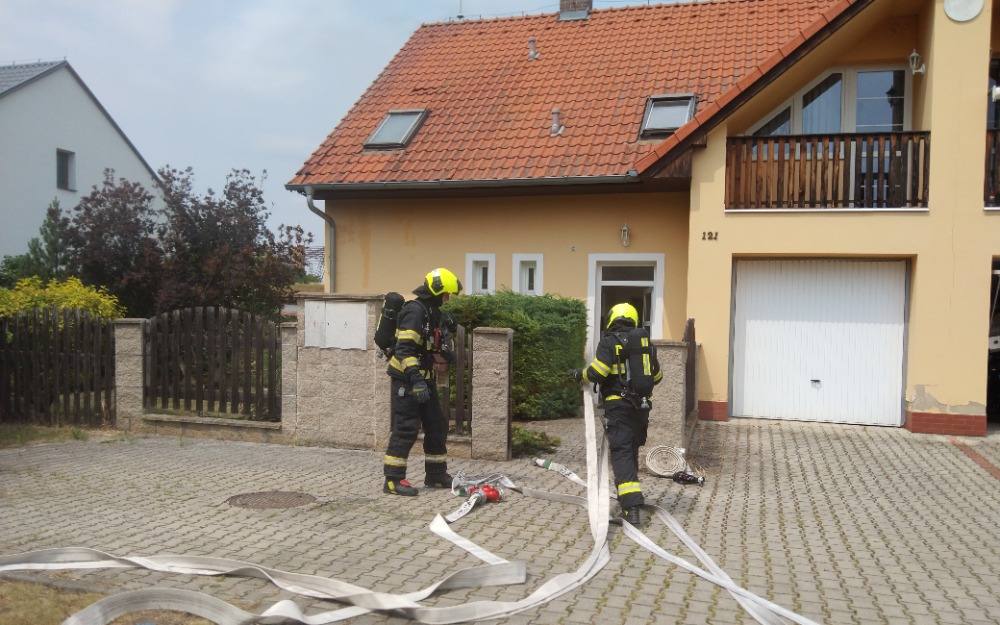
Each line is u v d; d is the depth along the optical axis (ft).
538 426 37.24
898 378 37.58
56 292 41.98
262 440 32.17
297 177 46.85
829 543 19.98
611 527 20.99
